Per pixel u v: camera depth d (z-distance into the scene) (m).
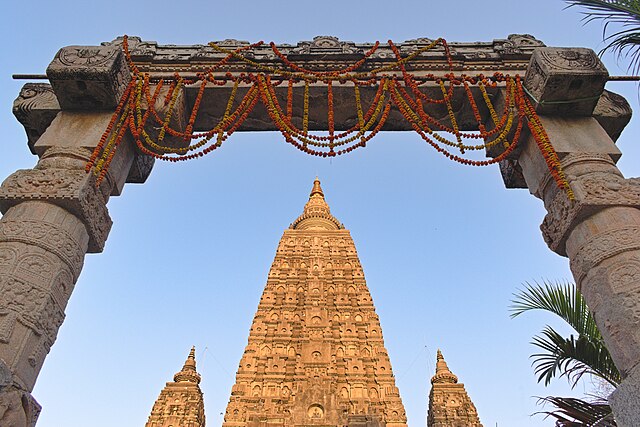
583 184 9.27
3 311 7.60
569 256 9.45
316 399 29.72
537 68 10.59
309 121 11.99
